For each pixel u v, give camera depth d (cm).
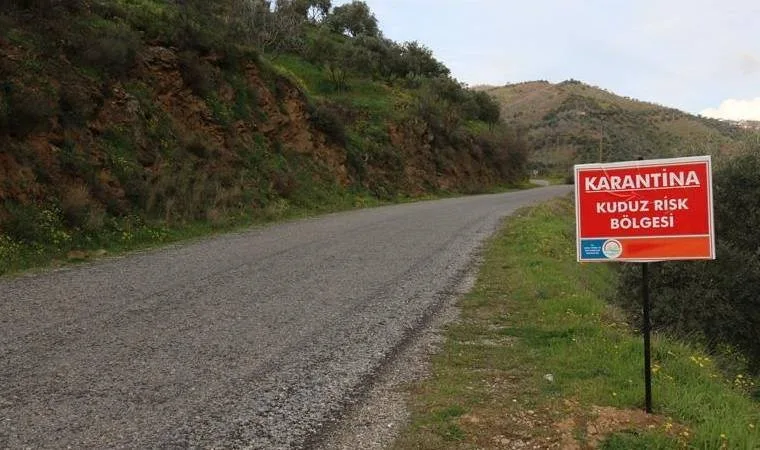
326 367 550
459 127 5075
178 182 1625
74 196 1223
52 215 1166
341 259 1153
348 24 6862
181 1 2519
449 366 563
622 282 1068
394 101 4716
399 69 6228
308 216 2077
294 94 2756
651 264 1033
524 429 423
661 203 443
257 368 542
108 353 571
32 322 667
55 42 1509
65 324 663
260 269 1024
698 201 434
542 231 1662
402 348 616
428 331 683
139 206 1446
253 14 4316
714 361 748
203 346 601
